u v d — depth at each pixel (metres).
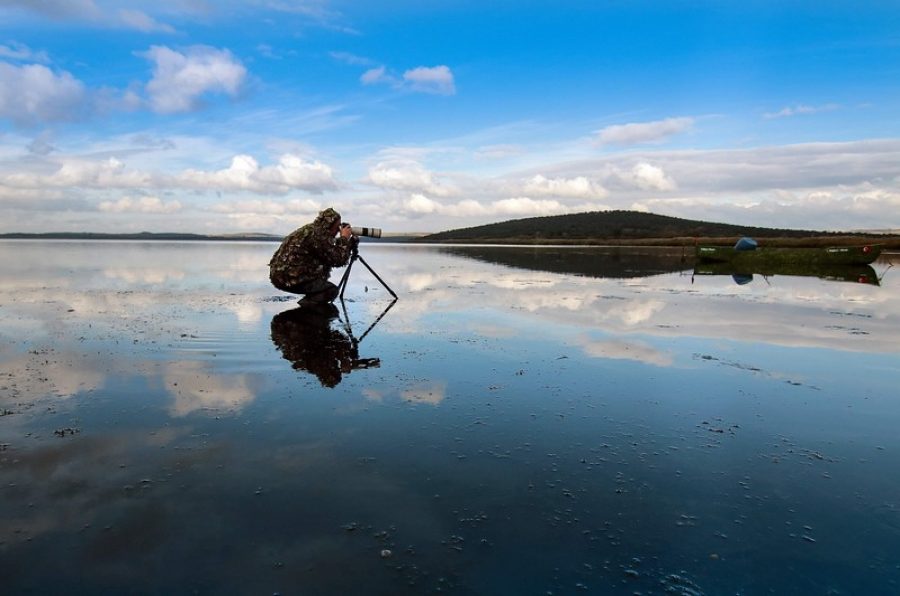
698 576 2.22
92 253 29.84
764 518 2.66
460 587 2.12
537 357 5.87
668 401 4.42
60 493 2.76
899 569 2.28
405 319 8.34
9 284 12.83
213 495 2.77
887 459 3.36
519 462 3.24
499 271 18.83
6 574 2.13
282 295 11.21
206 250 37.75
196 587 2.09
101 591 2.05
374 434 3.64
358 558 2.29
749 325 7.85
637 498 2.84
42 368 5.16
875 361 5.75
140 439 3.48
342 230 10.56
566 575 2.21
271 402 4.27
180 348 6.10
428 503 2.75
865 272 19.66
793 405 4.35
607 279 15.54
